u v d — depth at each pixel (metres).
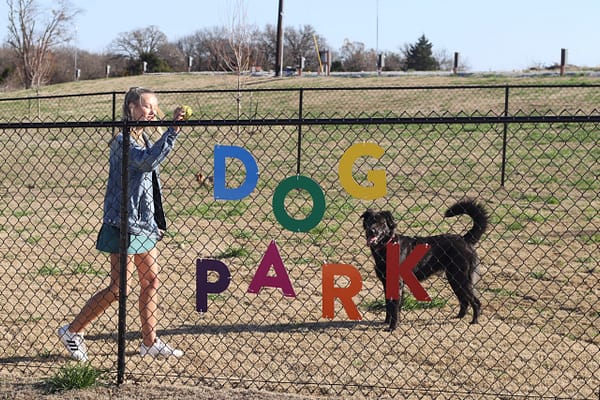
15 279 8.34
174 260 9.18
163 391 5.07
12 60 72.56
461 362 5.82
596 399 5.08
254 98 29.00
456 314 7.09
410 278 5.30
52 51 67.56
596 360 5.82
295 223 5.16
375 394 5.16
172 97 30.19
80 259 9.27
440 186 14.39
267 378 5.49
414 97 27.62
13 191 14.76
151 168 5.36
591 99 25.22
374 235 6.59
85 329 6.64
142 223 5.50
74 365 5.54
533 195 13.46
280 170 16.53
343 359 5.91
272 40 73.50
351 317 5.25
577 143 18.97
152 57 72.62
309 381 5.42
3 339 6.38
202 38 81.75
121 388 5.13
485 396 5.12
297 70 40.97
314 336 6.47
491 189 14.09
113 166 5.51
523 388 5.28
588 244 9.79
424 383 5.39
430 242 6.88
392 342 6.32
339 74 39.22
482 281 8.11
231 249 9.45
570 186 14.24
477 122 4.73
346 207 12.47
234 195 5.21
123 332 5.19
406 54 76.75
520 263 8.84
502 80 31.69
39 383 5.20
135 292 7.73
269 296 7.62
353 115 24.03
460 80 32.75
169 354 5.89
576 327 6.61
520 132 20.52
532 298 7.49
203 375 5.54
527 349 6.09
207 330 6.61
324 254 9.38
